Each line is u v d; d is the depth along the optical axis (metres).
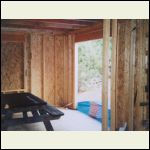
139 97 4.01
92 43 10.24
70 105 7.01
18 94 5.65
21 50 6.77
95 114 5.86
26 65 6.79
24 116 4.64
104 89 3.57
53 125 5.12
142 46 3.98
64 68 7.16
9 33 6.48
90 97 8.38
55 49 7.10
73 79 6.90
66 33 7.06
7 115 3.99
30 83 6.89
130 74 4.02
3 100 4.72
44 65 7.00
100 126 5.07
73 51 6.89
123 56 4.16
